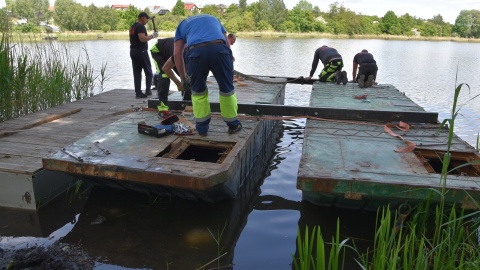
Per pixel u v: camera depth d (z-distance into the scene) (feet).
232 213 12.62
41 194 12.51
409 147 12.92
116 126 15.42
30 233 11.07
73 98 26.40
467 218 10.41
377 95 23.62
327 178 10.48
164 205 12.91
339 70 29.01
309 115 17.07
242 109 17.49
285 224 12.03
